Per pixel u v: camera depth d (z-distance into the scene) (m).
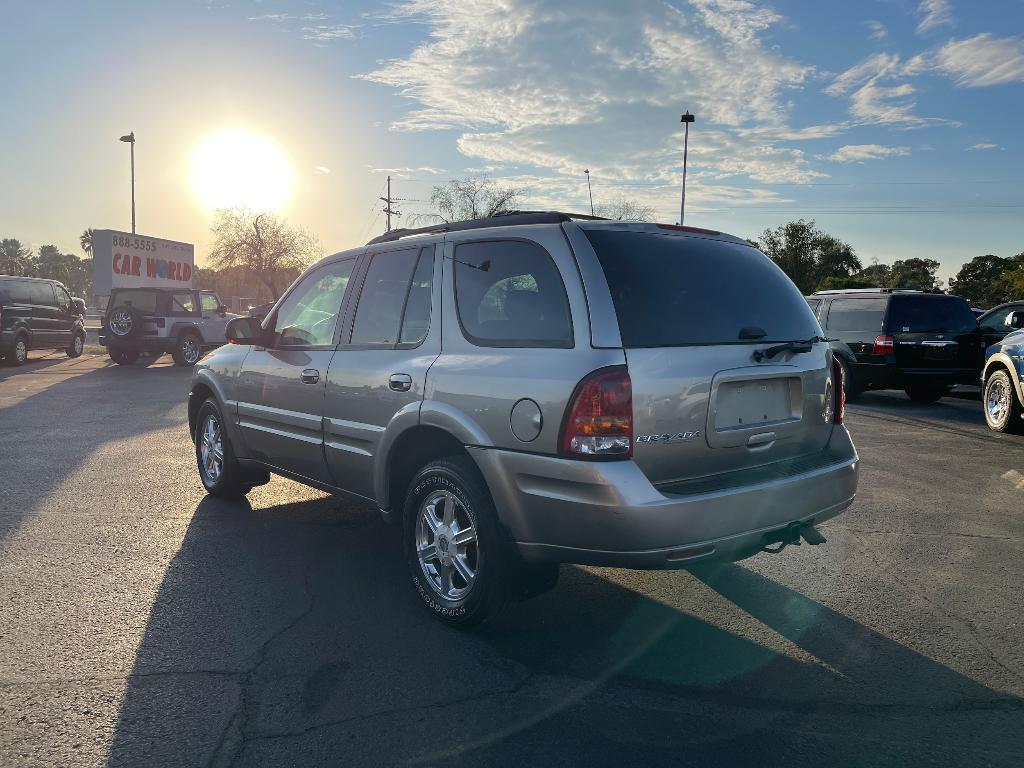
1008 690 3.23
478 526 3.59
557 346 3.37
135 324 18.11
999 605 4.14
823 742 2.83
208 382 5.95
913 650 3.60
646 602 4.16
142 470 7.26
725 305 3.67
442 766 2.67
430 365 3.87
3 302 18.23
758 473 3.59
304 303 5.12
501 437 3.46
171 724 2.92
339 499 6.24
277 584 4.37
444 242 4.08
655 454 3.27
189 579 4.43
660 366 3.29
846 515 5.86
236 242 54.62
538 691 3.19
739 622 3.90
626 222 3.69
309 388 4.76
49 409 11.28
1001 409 9.69
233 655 3.49
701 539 3.25
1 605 4.03
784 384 3.79
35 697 3.11
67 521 5.57
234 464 5.95
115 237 32.78
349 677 3.30
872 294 12.31
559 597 4.22
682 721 2.97
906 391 13.38
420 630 3.78
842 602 4.16
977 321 12.48
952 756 2.75
